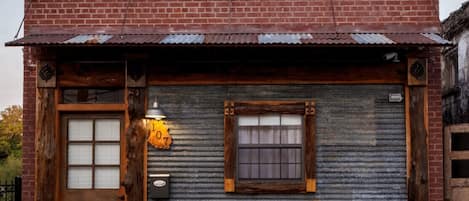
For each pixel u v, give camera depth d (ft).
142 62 31.12
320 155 30.89
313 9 31.81
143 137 30.94
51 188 30.99
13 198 37.65
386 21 31.73
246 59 31.04
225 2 31.94
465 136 32.81
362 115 30.99
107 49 31.17
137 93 31.07
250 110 30.96
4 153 77.92
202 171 30.96
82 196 31.53
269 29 31.76
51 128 31.14
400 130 30.96
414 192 30.50
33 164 31.60
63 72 31.42
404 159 30.83
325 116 31.01
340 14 31.76
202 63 31.12
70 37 30.14
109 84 31.30
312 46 28.04
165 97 31.22
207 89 31.22
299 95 31.04
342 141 30.91
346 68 31.04
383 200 30.71
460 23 40.86
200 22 31.91
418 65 30.68
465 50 40.22
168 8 31.99
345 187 30.76
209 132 31.07
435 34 30.89
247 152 31.14
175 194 30.94
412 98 30.78
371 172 30.81
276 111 30.91
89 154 31.71
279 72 31.01
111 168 31.63
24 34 31.94
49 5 32.09
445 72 45.06
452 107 43.34
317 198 30.71
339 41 27.99
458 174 32.68
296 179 30.96
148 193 30.96
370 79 30.94
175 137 31.09
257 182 30.83
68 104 31.35
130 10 32.04
